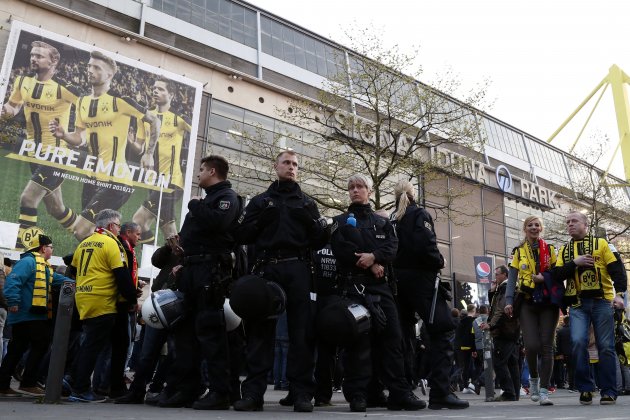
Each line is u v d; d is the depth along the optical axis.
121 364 5.27
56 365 4.23
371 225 4.41
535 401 6.30
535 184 40.06
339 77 17.73
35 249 6.00
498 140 40.22
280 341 9.33
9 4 21.69
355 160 17.30
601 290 5.80
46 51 21.50
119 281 4.91
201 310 4.03
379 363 4.51
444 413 3.72
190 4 27.55
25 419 2.47
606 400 5.65
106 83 22.72
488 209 35.78
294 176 4.17
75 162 21.36
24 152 20.27
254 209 4.04
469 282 32.47
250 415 3.17
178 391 4.22
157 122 23.70
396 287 4.59
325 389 5.31
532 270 6.00
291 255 3.98
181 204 23.59
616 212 27.70
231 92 27.03
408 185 5.05
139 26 25.20
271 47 29.80
